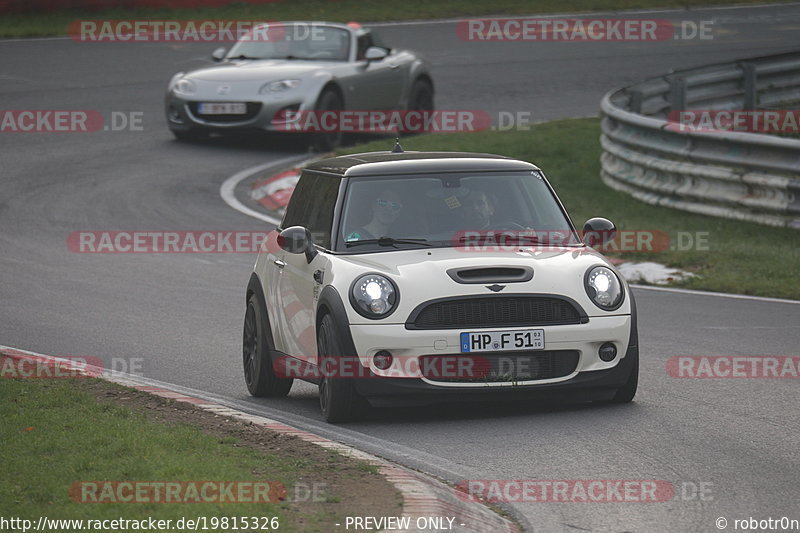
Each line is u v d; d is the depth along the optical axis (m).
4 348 38.31
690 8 131.25
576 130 80.06
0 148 76.62
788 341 36.97
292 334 31.09
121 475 21.84
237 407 31.28
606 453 25.19
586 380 28.28
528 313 28.11
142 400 29.95
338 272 28.80
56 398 29.19
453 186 30.97
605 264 29.36
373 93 78.44
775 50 106.88
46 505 20.11
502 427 27.78
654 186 62.00
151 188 67.12
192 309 44.59
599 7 128.88
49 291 47.84
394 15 123.62
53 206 63.31
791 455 24.66
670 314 42.03
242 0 126.12
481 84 95.12
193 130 75.88
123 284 49.03
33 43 110.50
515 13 125.62
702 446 25.52
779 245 52.62
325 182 32.28
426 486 21.75
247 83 74.75
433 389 27.72
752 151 56.50
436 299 27.81
